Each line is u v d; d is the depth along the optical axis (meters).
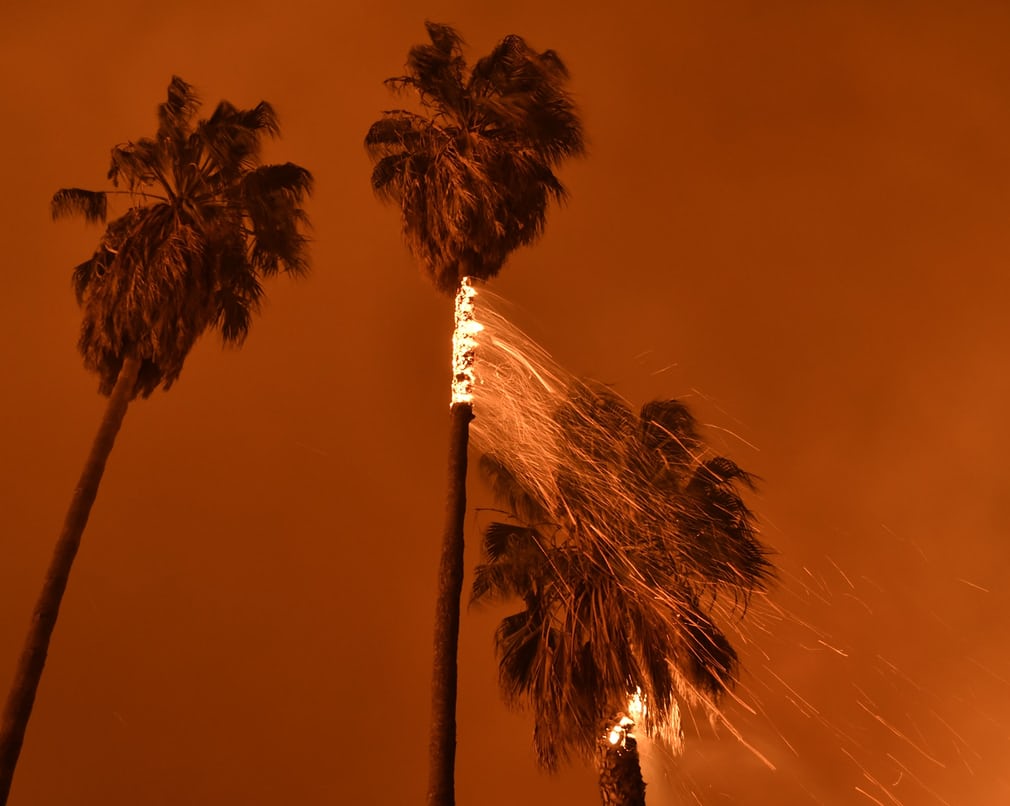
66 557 15.31
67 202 20.02
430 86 16.61
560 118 16.61
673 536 18.09
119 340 17.42
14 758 13.67
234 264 19.72
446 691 11.70
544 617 17.83
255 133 19.45
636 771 16.20
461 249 15.66
